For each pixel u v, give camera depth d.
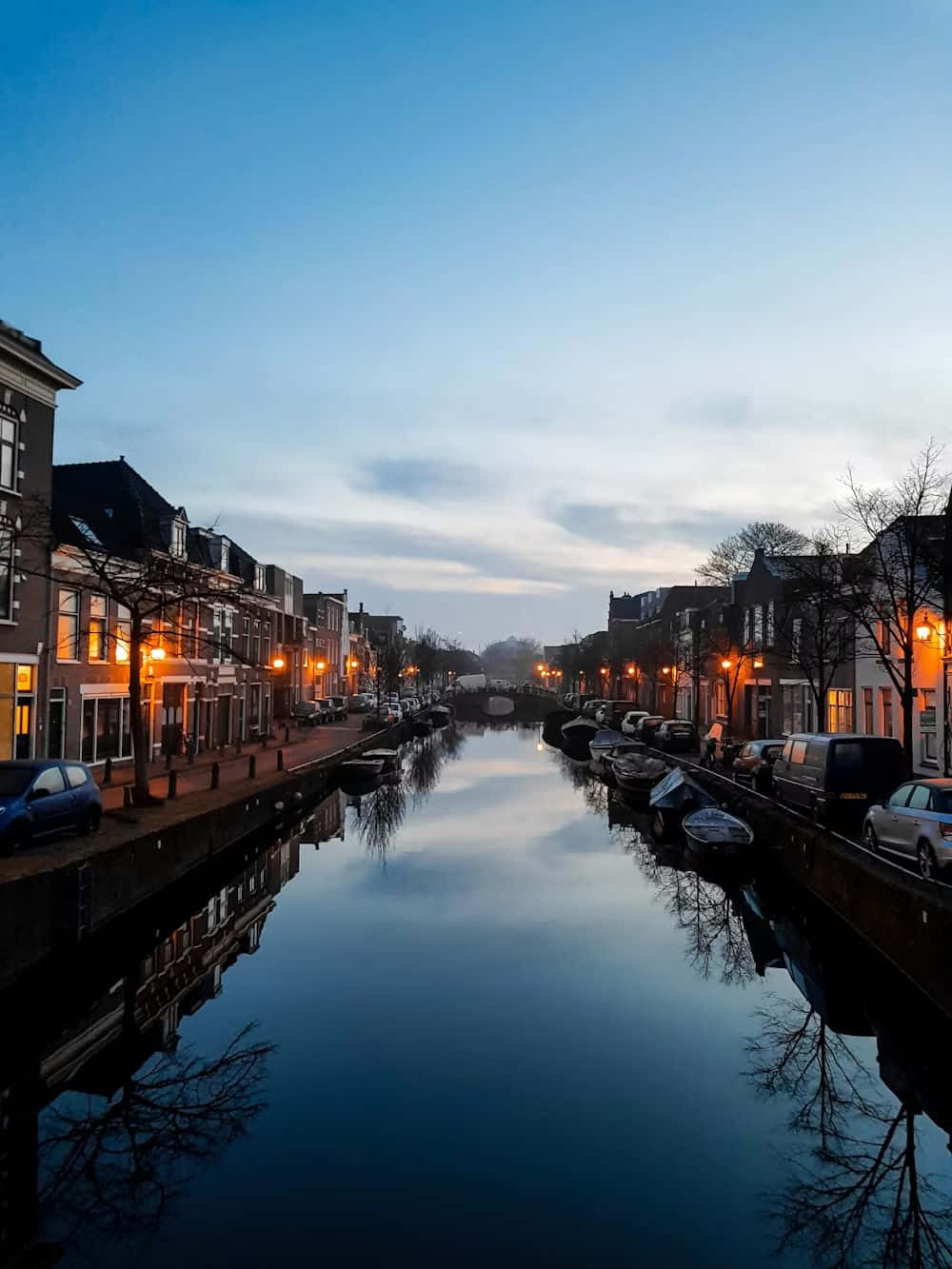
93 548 23.97
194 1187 7.86
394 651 84.69
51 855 13.22
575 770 43.59
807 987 13.06
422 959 14.17
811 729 34.03
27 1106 9.56
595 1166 8.20
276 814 24.23
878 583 24.98
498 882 19.48
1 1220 7.52
